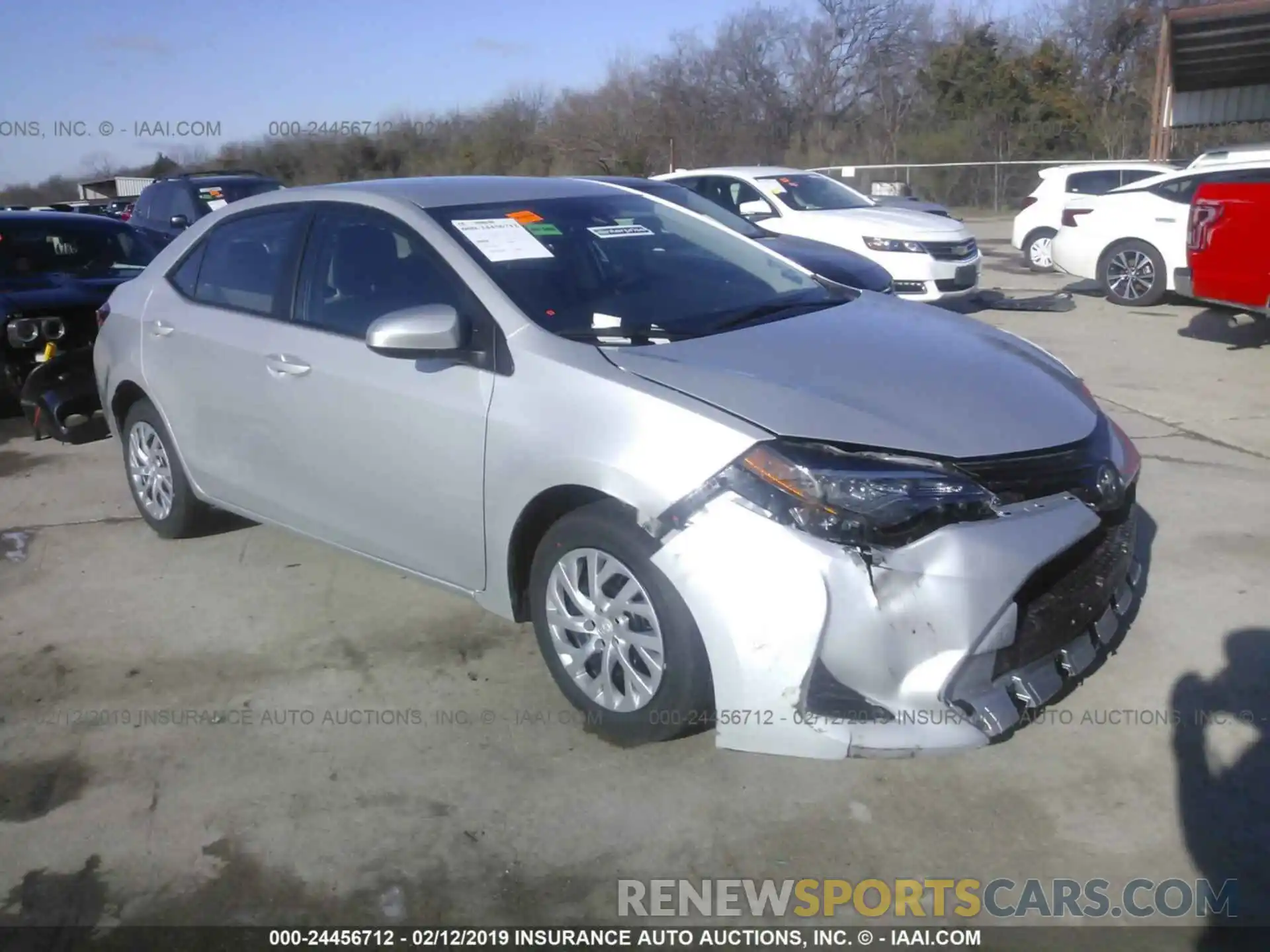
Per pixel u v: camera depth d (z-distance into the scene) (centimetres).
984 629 308
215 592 487
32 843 323
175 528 536
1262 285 896
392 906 295
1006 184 2945
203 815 333
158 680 413
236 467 478
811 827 320
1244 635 421
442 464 383
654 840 317
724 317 400
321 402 422
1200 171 1187
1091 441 348
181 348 493
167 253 532
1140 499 574
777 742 311
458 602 469
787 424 317
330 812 333
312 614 463
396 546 414
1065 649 336
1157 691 383
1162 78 2041
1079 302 1278
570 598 358
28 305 781
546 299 386
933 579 304
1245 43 2011
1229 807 323
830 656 306
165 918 292
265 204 480
